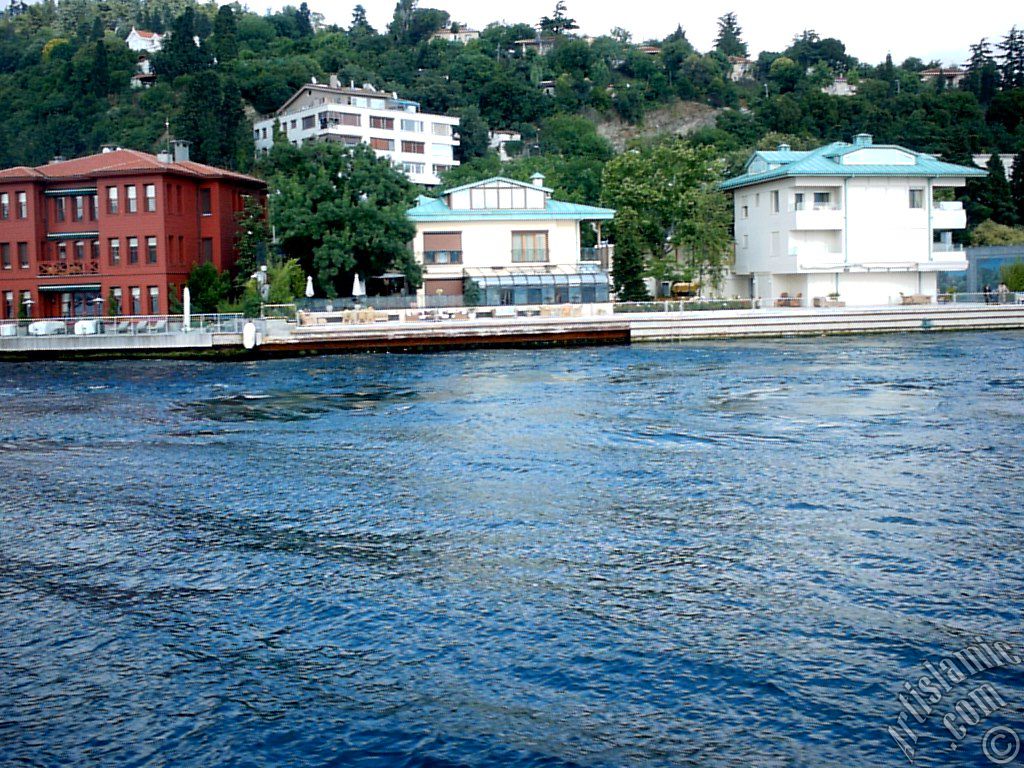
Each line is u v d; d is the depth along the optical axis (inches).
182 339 2359.7
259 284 2701.8
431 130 5610.2
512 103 6545.3
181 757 471.8
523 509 857.5
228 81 5068.9
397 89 6269.7
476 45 7731.3
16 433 1315.2
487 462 1053.8
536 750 470.0
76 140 5629.9
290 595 663.1
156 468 1070.4
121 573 716.7
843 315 2748.5
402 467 1040.8
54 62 6589.6
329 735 487.2
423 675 543.5
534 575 688.4
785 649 563.8
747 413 1352.1
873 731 479.8
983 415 1295.5
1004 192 4729.3
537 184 3203.7
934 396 1478.8
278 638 595.5
